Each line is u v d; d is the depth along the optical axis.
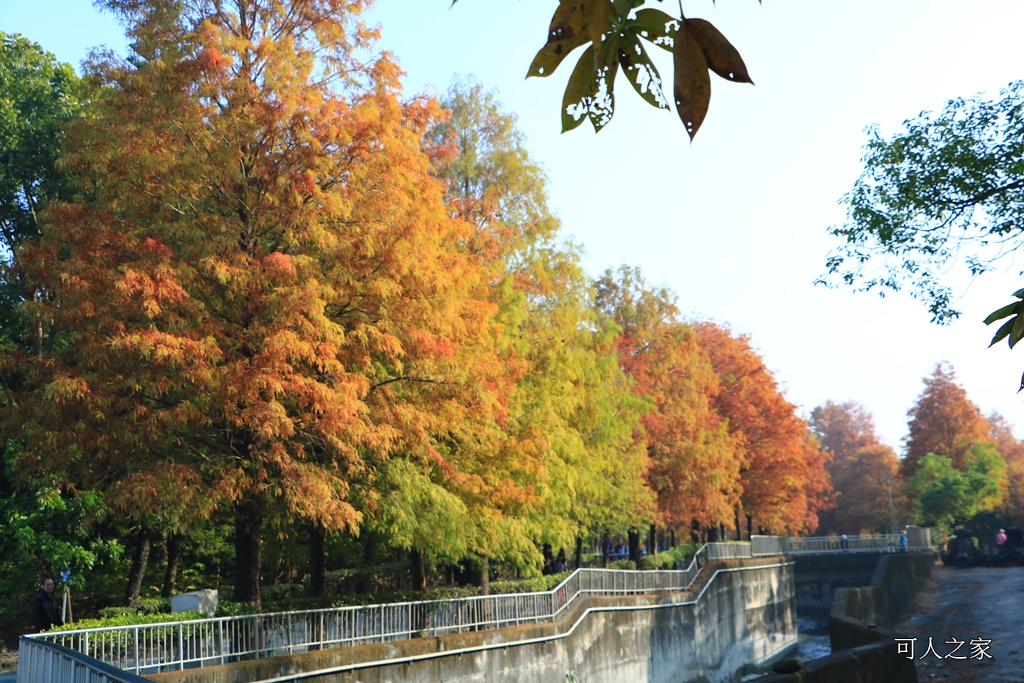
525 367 22.59
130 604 27.94
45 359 17.36
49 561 23.89
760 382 58.25
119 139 17.33
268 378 15.73
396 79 18.75
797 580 65.81
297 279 16.78
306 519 21.84
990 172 13.77
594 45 2.00
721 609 41.66
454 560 22.17
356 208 17.64
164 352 15.52
